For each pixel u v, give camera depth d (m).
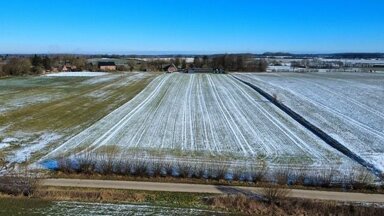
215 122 46.97
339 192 24.80
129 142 37.06
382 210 22.06
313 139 39.66
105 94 71.19
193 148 35.44
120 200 23.19
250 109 56.31
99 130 41.94
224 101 63.69
